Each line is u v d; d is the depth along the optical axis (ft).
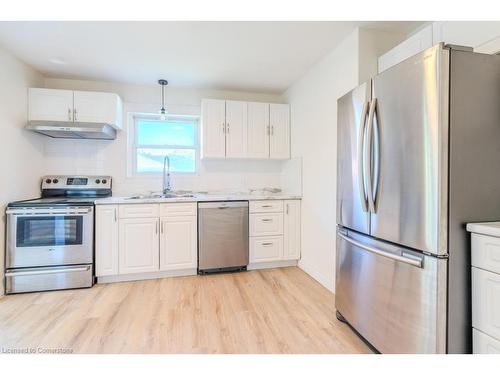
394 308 4.68
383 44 7.22
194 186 11.91
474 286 3.99
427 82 4.07
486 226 3.76
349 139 6.04
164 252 9.36
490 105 4.14
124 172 11.09
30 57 8.63
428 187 4.07
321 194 8.96
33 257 8.23
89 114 9.64
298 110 10.79
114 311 6.96
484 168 4.12
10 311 6.95
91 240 8.65
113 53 8.44
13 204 8.09
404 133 4.47
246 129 11.19
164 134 11.92
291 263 10.79
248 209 10.12
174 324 6.33
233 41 7.73
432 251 4.01
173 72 9.96
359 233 5.75
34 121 9.18
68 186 10.24
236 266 10.02
